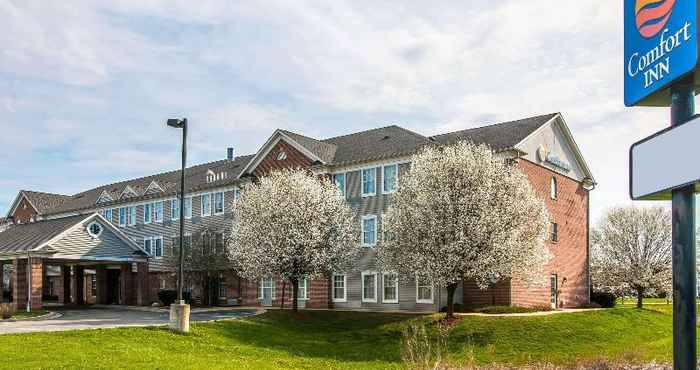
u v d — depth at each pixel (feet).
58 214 216.33
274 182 118.11
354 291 131.44
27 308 121.39
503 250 93.04
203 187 167.02
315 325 104.06
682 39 17.01
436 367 58.44
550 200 129.18
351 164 134.72
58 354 60.08
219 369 58.90
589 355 81.41
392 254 103.76
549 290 125.59
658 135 17.26
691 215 16.76
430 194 97.30
